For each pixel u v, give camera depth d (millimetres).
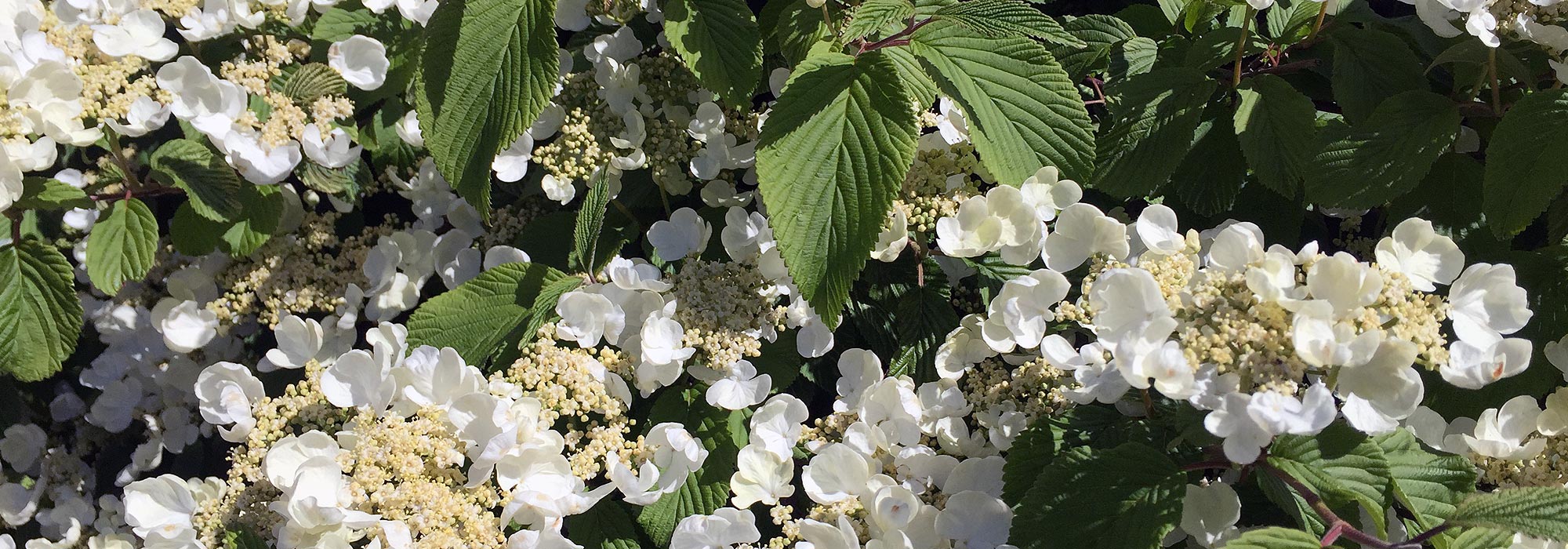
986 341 742
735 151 829
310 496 704
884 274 832
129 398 928
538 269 799
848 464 743
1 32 783
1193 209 827
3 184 768
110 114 789
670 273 809
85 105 781
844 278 717
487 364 810
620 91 828
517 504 720
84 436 959
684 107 839
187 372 916
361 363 753
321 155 820
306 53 850
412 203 924
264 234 844
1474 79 801
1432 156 771
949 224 763
